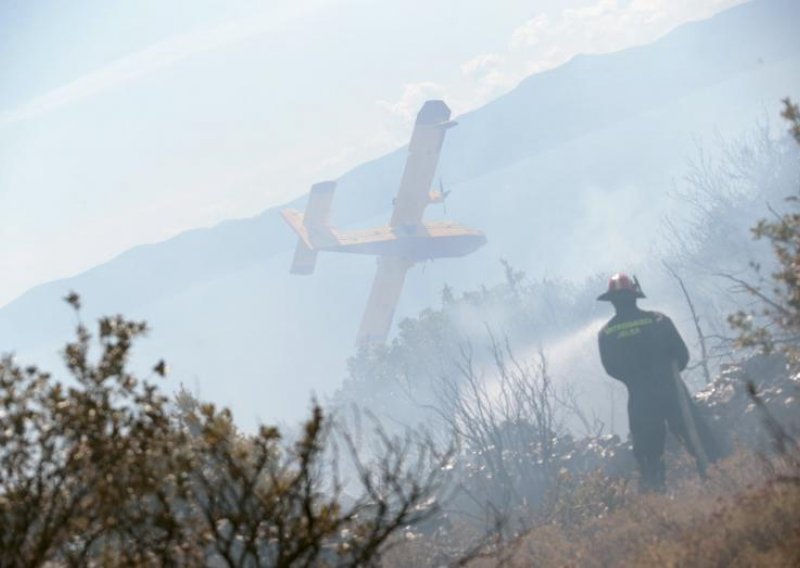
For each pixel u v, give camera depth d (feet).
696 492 89.30
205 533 50.14
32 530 51.55
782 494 67.05
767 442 97.30
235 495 50.65
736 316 84.48
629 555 71.67
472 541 87.35
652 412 109.29
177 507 57.88
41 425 48.60
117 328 49.57
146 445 49.03
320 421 50.14
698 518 74.64
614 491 100.22
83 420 48.06
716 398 114.83
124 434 49.19
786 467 77.87
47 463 48.75
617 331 111.34
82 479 49.14
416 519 53.72
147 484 48.78
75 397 48.42
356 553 52.42
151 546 49.78
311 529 49.01
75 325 49.57
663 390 109.09
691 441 106.52
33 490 49.21
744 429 109.19
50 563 52.65
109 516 49.03
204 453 51.26
